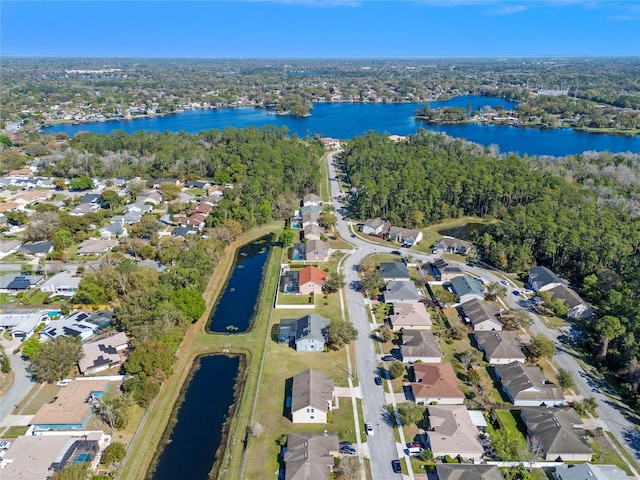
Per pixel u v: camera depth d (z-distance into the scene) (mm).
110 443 62656
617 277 101625
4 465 57062
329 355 83250
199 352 85375
